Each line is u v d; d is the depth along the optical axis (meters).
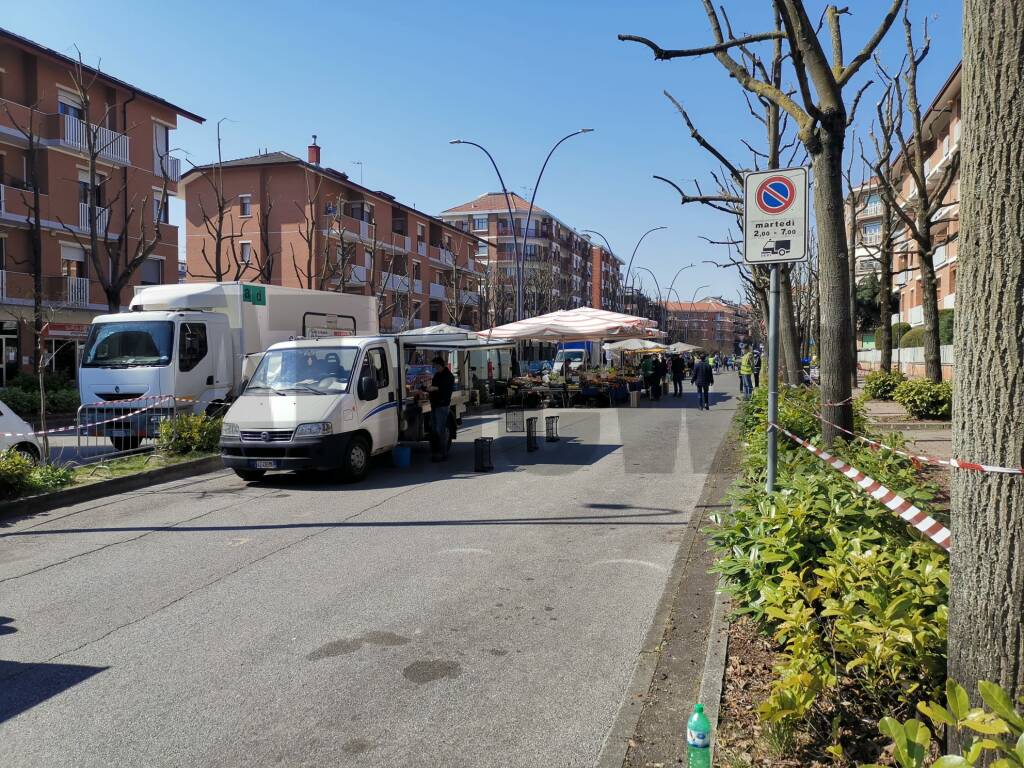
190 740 3.68
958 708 2.19
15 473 9.25
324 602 5.68
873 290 50.91
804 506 4.41
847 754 3.07
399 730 3.74
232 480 11.45
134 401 13.53
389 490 10.36
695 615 5.12
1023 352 2.27
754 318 47.62
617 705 3.96
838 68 7.58
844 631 3.16
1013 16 2.25
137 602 5.76
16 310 24.20
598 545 7.23
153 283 33.31
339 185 47.41
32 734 3.77
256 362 14.12
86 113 23.62
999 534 2.30
